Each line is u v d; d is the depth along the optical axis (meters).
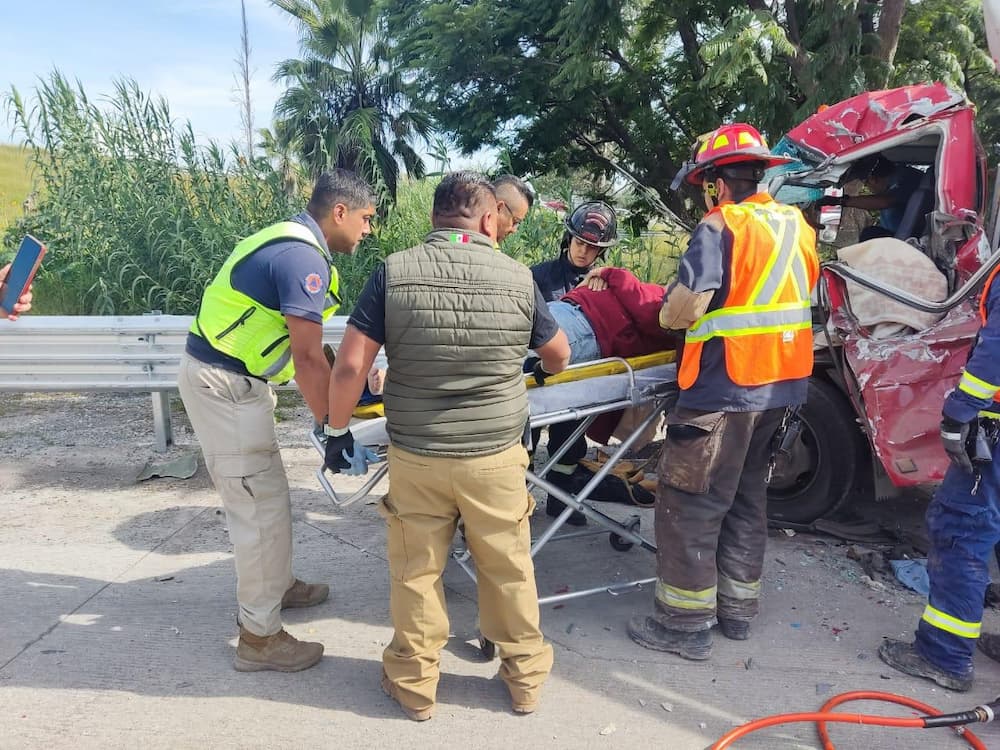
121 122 8.05
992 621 3.30
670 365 3.30
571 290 3.75
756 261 2.77
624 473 3.99
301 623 3.18
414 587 2.53
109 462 4.88
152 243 7.26
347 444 2.60
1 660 2.84
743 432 2.85
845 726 2.58
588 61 11.44
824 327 3.70
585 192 15.62
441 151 9.32
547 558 3.82
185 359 2.75
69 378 4.77
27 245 2.82
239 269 2.63
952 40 11.66
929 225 3.66
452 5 12.70
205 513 4.21
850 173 4.33
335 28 12.33
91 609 3.22
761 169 2.92
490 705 2.67
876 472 3.88
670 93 14.21
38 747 2.40
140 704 2.62
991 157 4.05
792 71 10.91
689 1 12.27
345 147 11.68
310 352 2.58
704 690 2.78
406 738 2.49
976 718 2.48
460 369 2.38
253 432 2.71
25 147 8.12
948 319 3.36
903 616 3.29
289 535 2.84
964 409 2.52
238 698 2.67
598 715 2.63
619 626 3.21
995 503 2.66
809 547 3.94
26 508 4.23
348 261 7.76
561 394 3.06
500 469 2.47
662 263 7.87
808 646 3.07
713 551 2.94
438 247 2.42
